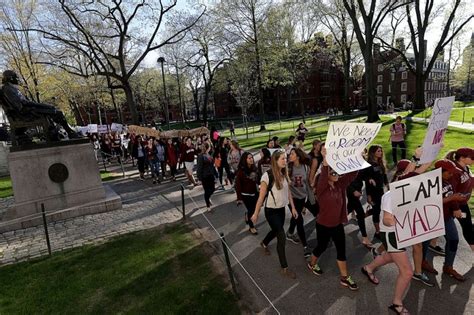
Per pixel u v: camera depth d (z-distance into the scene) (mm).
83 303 4523
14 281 5316
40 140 9477
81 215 9031
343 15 34031
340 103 79375
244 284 4660
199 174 8188
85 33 21625
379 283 4430
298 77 47812
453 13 25484
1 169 20172
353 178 4359
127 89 24078
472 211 6402
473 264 4707
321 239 4504
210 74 43094
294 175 5633
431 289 4191
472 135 15750
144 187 12570
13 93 8625
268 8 32312
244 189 6395
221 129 48875
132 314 4160
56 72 31797
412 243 3637
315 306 4062
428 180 3643
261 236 6426
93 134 34312
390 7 24047
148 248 6227
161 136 16469
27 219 8352
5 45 28031
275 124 45094
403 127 11383
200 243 6273
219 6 32062
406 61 29219
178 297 4434
